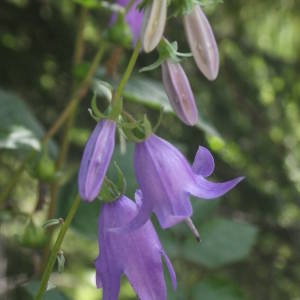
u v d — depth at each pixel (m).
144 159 0.29
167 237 0.45
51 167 0.41
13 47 0.58
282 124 0.77
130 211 0.30
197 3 0.29
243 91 0.73
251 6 0.74
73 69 0.44
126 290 0.69
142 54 0.61
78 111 0.60
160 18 0.28
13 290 0.49
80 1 0.42
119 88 0.28
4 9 0.57
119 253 0.29
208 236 0.46
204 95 0.69
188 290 0.45
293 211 0.75
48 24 0.58
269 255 0.72
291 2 0.75
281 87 0.77
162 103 0.44
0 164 0.60
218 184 0.29
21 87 0.60
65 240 0.73
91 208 0.42
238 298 0.45
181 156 0.29
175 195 0.29
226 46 0.73
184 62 0.66
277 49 0.80
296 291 0.72
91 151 0.28
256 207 0.72
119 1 0.43
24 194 0.61
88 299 0.71
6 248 0.57
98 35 0.60
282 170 0.76
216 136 0.46
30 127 0.46
